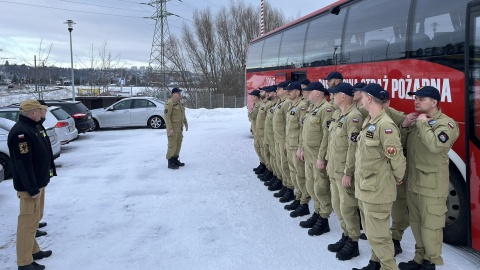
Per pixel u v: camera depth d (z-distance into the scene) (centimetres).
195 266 421
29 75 3108
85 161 1016
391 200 346
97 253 461
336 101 416
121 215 592
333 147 421
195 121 2056
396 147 329
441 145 329
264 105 768
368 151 344
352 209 413
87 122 1441
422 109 347
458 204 428
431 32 447
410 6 487
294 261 424
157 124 1744
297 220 548
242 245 470
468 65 391
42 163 438
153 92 3684
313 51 800
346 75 652
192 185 753
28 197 414
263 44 1196
